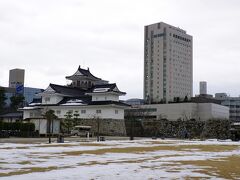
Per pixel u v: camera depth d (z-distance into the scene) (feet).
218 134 276.00
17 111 367.86
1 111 353.72
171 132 298.76
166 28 648.79
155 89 648.38
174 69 654.12
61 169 57.41
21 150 98.68
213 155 95.66
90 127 256.32
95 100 287.48
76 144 137.59
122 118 290.56
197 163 71.31
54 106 295.07
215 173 55.52
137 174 52.85
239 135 226.79
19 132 212.02
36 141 158.81
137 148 120.16
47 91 302.66
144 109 392.06
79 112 288.10
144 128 312.71
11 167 59.36
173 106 378.32
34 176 48.75
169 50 646.74
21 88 463.01
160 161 74.95
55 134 225.35
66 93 306.76
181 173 54.85
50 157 79.51
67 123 261.44
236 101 576.20
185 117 348.79
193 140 219.82
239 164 70.49
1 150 96.84
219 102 499.10
